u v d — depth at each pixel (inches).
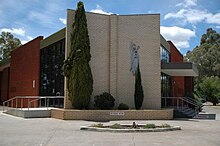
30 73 1189.7
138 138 471.2
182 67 928.3
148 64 893.8
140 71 891.4
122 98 884.6
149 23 903.7
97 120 757.3
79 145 410.6
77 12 831.1
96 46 881.5
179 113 892.6
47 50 1066.1
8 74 1667.1
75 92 801.6
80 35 820.0
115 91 880.3
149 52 896.9
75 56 812.0
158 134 520.4
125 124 646.5
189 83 1551.4
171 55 1301.7
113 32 894.4
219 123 746.2
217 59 3149.6
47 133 520.7
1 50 2447.1
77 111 770.8
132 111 795.4
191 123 730.8
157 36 898.1
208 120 828.6
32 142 432.8
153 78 889.5
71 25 858.1
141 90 860.0
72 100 807.1
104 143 425.1
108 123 677.9
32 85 1157.1
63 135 498.0
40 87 1102.4
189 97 1230.3
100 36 889.5
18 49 1380.4
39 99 1067.9
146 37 900.6
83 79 804.6
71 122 702.5
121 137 479.8
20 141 441.1
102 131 544.4
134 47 898.7
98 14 892.6
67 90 832.9
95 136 488.4
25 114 815.1
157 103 880.9
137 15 907.4
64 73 830.5
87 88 808.9
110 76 884.0
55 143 425.1
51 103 990.4
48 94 1024.9
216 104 2356.1
